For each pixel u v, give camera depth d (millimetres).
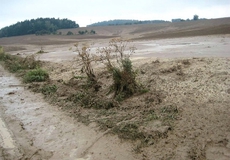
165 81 7395
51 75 11031
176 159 3824
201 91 6215
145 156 3971
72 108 6297
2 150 4555
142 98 6227
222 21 68562
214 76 7168
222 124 4574
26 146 4656
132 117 5277
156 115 5199
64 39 63875
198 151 3947
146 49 17625
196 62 9297
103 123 5160
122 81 6543
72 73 10250
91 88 7559
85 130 5027
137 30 79812
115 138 4570
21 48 40562
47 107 6648
